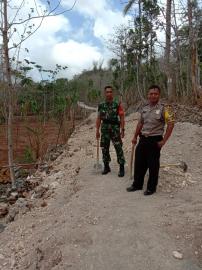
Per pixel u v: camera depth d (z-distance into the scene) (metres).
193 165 4.39
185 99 8.45
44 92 10.28
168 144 5.12
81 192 3.66
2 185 5.11
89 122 10.44
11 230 3.38
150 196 3.36
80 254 2.57
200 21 8.46
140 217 2.92
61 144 7.75
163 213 2.98
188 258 2.45
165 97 10.62
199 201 3.24
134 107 10.45
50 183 4.44
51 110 11.46
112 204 3.21
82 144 6.94
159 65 12.04
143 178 3.52
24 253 2.95
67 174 4.62
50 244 2.80
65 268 2.47
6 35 4.66
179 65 9.39
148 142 3.37
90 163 4.80
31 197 4.18
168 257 2.45
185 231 2.71
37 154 6.50
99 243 2.65
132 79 12.63
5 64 4.78
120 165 3.96
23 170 5.74
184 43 9.34
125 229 2.76
